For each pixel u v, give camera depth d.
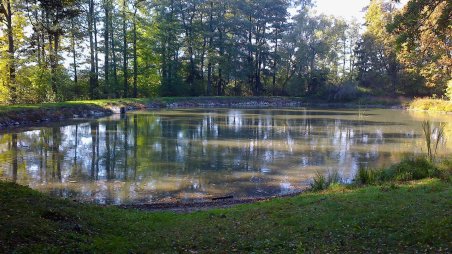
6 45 33.91
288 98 62.94
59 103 33.69
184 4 58.31
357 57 66.62
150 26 52.59
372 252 5.95
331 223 7.61
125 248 6.20
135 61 50.34
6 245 5.30
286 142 22.11
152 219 8.48
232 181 13.77
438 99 52.69
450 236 6.18
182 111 43.59
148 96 54.34
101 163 16.27
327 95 63.19
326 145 21.22
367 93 62.06
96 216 7.80
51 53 34.66
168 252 6.31
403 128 28.95
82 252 5.68
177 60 58.81
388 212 8.00
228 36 64.12
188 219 8.55
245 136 24.25
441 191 9.87
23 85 32.62
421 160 13.91
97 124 29.22
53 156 17.52
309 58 65.62
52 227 6.30
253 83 67.62
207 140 22.53
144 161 16.73
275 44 67.19
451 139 23.75
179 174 14.62
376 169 14.45
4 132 24.08
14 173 14.38
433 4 10.02
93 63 44.44
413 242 6.21
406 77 58.84
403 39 10.01
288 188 12.99
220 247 6.61
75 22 41.06
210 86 61.41
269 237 7.03
